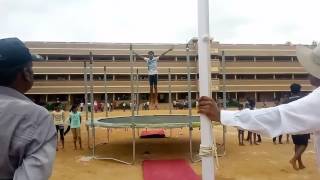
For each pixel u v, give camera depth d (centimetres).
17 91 221
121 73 6700
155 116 1959
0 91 218
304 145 1116
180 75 6838
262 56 7281
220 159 1357
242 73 7206
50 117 214
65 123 1783
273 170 1148
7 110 205
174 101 6588
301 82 7375
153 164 1283
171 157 1414
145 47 6638
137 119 1730
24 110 206
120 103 6200
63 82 6700
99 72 6650
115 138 2006
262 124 230
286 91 7344
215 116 254
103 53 6750
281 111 227
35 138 202
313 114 221
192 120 1505
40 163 198
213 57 6712
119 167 1257
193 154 1471
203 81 283
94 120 1667
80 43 6769
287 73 7344
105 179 1090
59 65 6694
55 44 6712
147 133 2025
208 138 275
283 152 1486
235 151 1527
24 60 222
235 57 7219
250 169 1173
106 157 1416
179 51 6712
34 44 6662
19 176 195
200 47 285
